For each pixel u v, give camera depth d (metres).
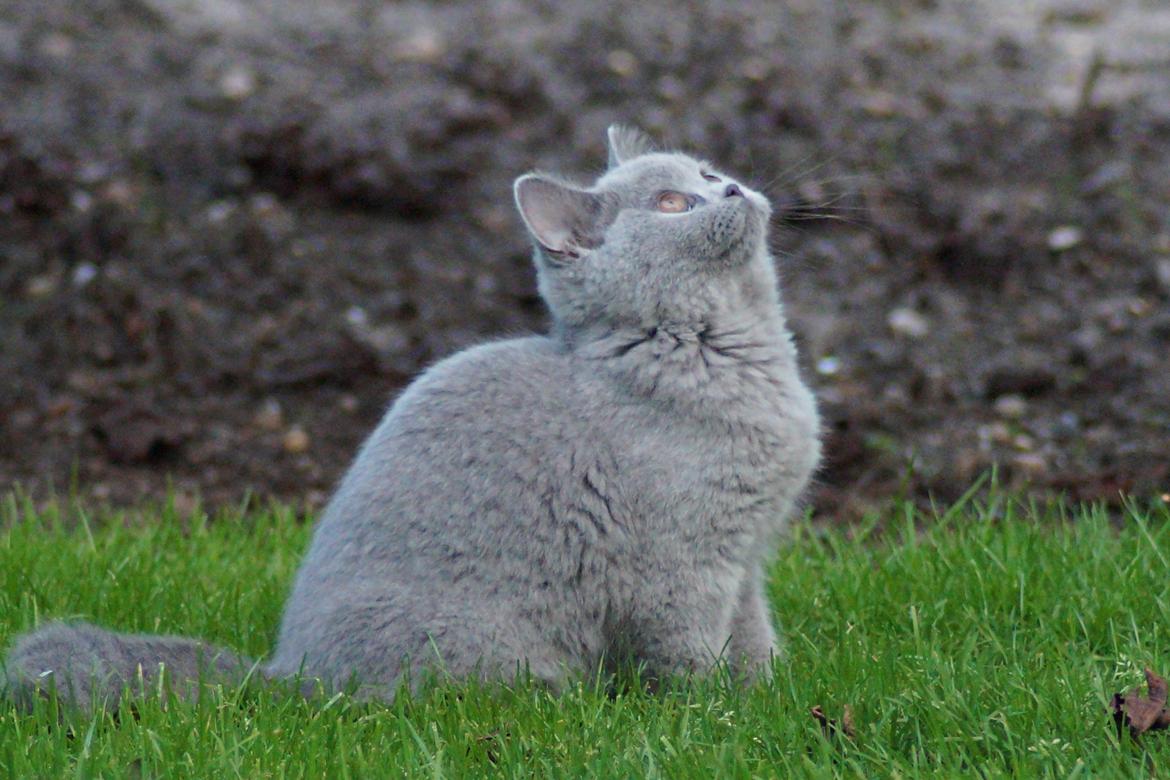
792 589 19.94
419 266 31.89
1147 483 23.92
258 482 26.81
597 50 38.16
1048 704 14.58
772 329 17.62
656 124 34.84
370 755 14.22
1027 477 24.64
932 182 33.12
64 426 28.12
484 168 34.34
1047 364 28.06
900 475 25.36
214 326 30.36
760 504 16.80
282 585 20.61
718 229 16.83
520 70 37.22
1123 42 39.69
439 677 15.85
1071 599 18.02
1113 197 32.06
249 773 13.80
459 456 16.58
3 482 26.62
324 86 36.75
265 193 33.75
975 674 15.37
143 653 16.14
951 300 30.28
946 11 42.44
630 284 16.98
